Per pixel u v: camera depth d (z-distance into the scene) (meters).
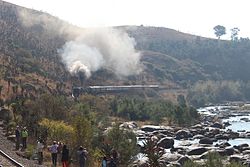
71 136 39.00
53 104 58.88
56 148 32.59
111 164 29.27
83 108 74.31
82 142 37.62
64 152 31.47
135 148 39.81
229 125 119.56
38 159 33.50
